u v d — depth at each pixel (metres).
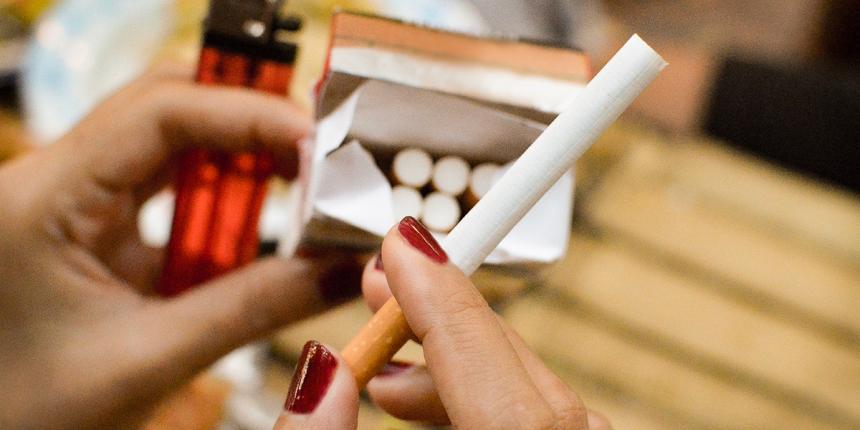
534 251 0.42
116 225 0.57
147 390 0.54
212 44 0.53
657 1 1.78
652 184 0.99
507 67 0.42
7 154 0.87
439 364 0.35
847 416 0.79
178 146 0.53
